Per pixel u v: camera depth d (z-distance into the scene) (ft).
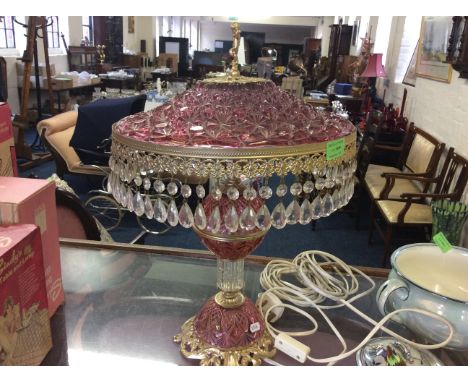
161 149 1.72
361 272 3.29
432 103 9.16
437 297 2.29
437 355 2.54
